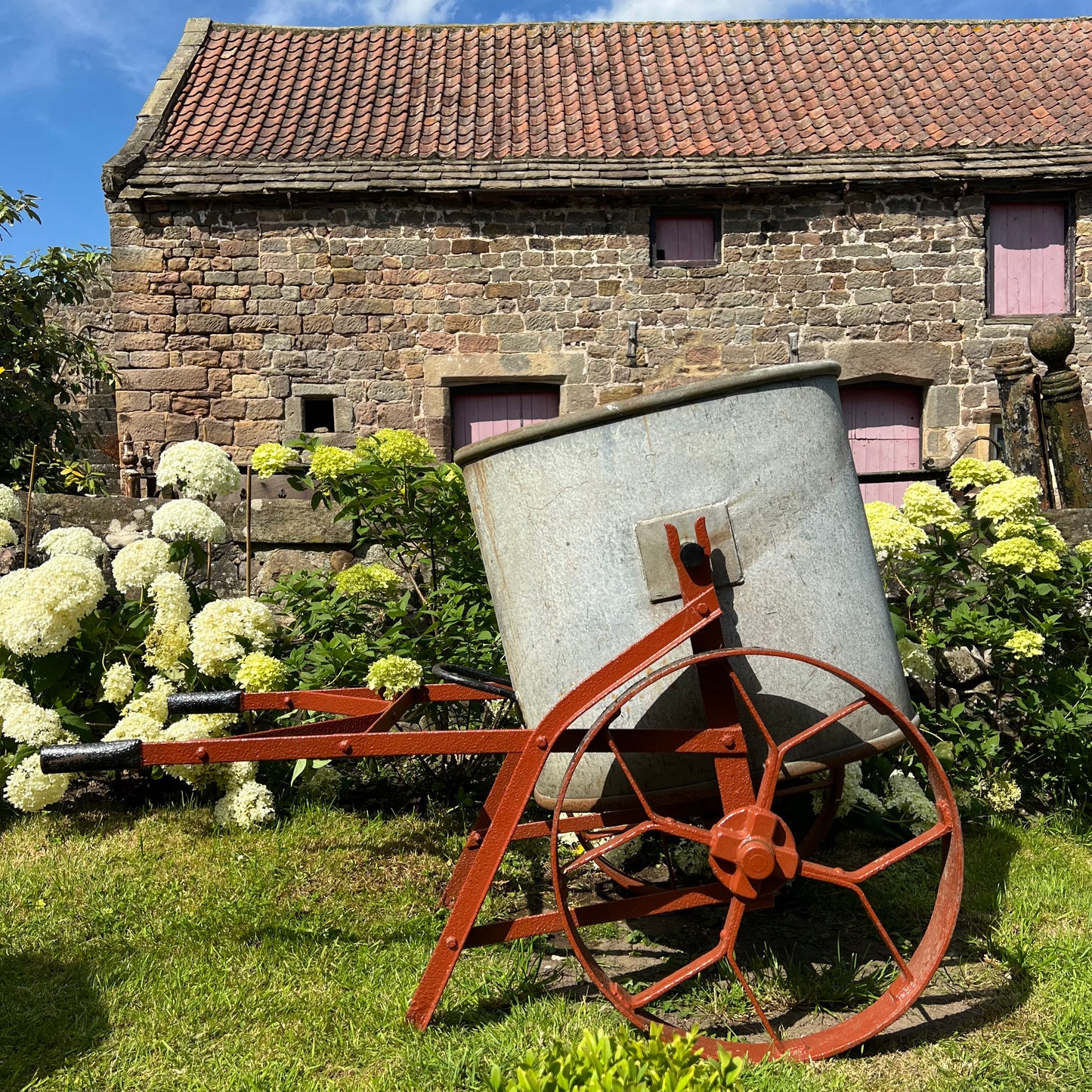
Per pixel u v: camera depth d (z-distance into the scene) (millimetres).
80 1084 2061
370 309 8922
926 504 3816
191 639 3648
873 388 9422
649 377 9055
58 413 7848
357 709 2822
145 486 8602
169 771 3506
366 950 2635
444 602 3994
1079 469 5719
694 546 2182
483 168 8977
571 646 2357
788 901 3074
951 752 3670
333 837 3369
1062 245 9320
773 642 2285
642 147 9242
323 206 8875
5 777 3527
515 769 2262
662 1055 1681
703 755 2318
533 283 9000
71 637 3596
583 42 10969
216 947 2635
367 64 10578
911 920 2902
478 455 2512
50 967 2533
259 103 9891
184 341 8812
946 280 9109
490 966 2584
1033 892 3041
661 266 9070
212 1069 2119
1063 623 4000
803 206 9070
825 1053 2166
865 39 10859
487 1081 1980
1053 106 9609
